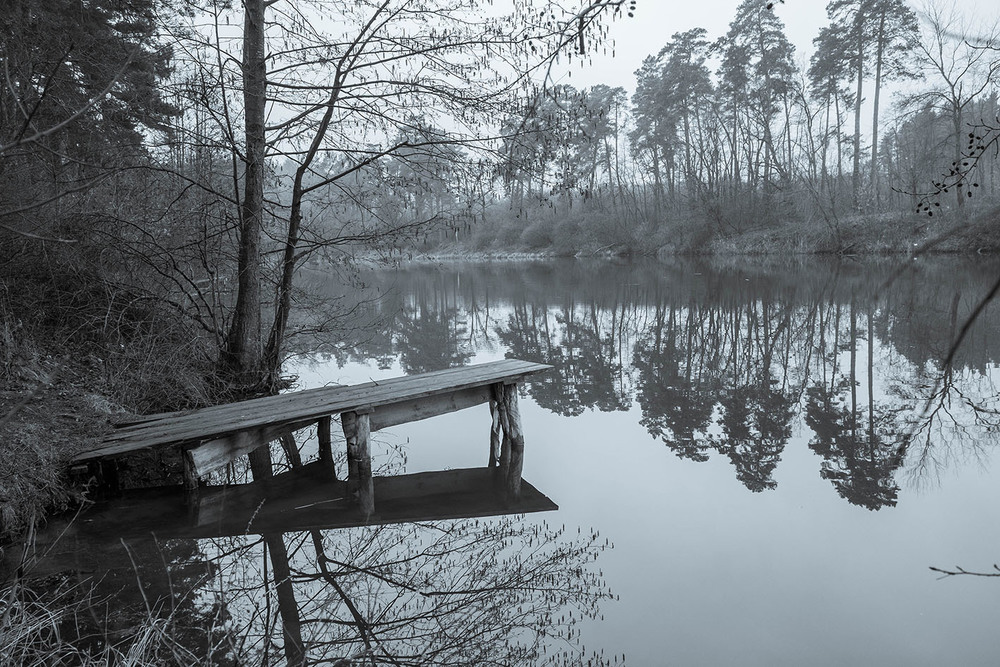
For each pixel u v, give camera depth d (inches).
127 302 329.7
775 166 1728.6
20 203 272.5
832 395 368.5
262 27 321.4
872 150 1651.1
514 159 313.6
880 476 244.1
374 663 143.5
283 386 405.7
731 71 1743.4
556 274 1412.4
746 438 300.4
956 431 290.2
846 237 1407.5
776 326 609.6
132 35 278.2
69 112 260.1
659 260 1704.0
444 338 632.4
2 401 227.0
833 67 1589.6
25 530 199.3
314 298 463.5
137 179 332.2
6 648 126.4
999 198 1097.4
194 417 261.3
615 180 2512.3
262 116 324.2
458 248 2753.4
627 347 555.5
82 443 231.9
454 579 178.1
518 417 292.4
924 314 614.5
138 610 158.2
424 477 262.1
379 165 344.2
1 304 268.5
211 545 197.8
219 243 353.1
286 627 155.1
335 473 267.0
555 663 140.5
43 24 236.5
